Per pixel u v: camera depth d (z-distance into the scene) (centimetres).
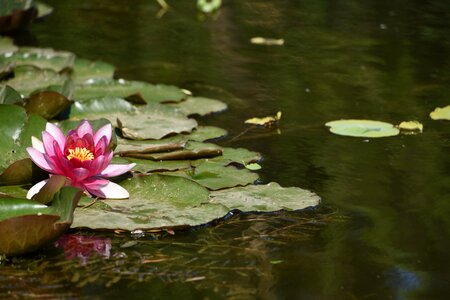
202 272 467
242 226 529
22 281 450
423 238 512
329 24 1136
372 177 611
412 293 443
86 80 801
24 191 548
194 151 622
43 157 546
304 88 851
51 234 473
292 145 680
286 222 536
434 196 576
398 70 920
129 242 504
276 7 1246
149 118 707
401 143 689
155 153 620
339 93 834
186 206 541
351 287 450
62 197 493
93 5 1220
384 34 1080
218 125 729
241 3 1271
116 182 564
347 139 698
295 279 460
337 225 531
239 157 635
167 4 1252
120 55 955
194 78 876
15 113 602
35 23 1091
